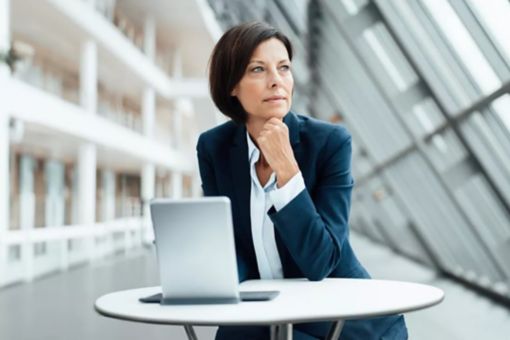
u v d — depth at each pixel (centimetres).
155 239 147
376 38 860
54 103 1306
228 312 132
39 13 1443
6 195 989
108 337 526
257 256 185
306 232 162
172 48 2697
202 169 201
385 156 1203
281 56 173
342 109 1359
